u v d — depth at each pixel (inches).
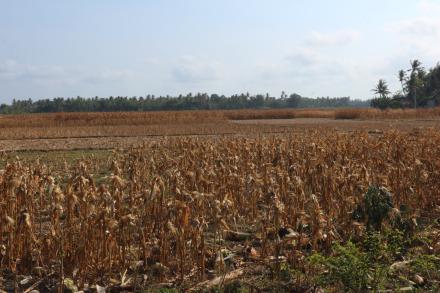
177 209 253.1
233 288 237.0
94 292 237.1
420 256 257.8
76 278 242.4
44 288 239.1
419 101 4360.2
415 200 387.5
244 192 371.2
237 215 358.9
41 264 256.8
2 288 237.1
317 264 250.5
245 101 7426.2
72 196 257.3
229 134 1334.9
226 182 372.8
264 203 372.5
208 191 345.7
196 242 252.7
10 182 271.3
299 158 457.4
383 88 4515.3
